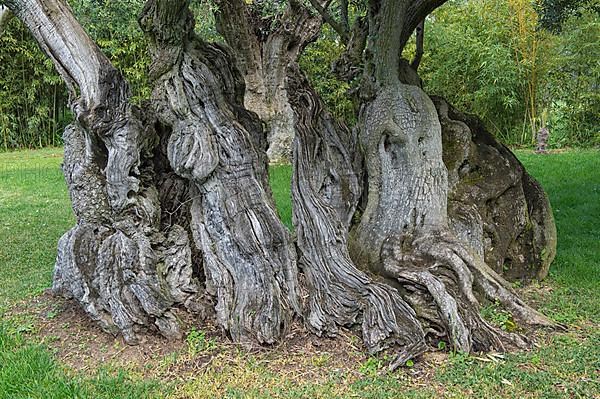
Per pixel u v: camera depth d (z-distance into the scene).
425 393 4.35
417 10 6.55
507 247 6.81
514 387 4.40
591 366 4.72
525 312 5.54
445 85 21.62
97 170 5.66
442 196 6.03
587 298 6.31
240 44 15.61
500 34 20.86
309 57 18.61
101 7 9.26
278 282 5.34
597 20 19.80
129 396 4.33
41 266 8.18
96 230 5.62
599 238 8.63
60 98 26.20
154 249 5.54
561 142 20.95
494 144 7.18
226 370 4.75
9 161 20.86
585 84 20.83
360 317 5.24
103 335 5.43
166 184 5.93
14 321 5.85
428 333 5.18
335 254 5.44
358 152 6.44
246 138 5.56
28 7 5.33
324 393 4.36
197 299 5.58
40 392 4.40
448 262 5.56
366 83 6.28
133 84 22.59
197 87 5.52
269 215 5.45
